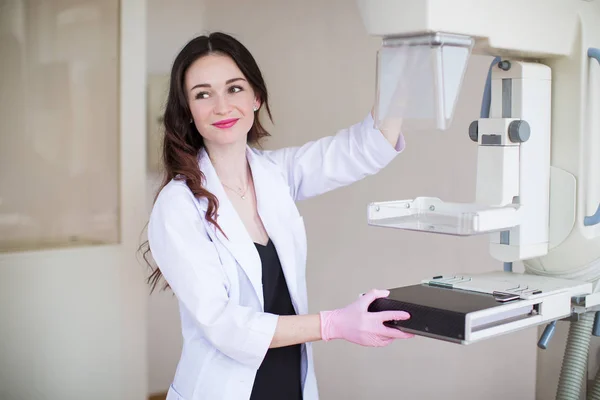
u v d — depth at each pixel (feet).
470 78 8.14
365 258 9.27
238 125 5.32
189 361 5.23
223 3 10.89
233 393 5.02
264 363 5.32
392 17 4.22
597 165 5.06
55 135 7.63
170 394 5.35
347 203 9.42
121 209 7.83
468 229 4.30
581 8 4.97
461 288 4.80
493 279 5.09
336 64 9.23
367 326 4.50
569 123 4.99
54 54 7.59
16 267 7.34
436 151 8.48
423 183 8.66
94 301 7.70
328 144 5.93
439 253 8.59
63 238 7.72
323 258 9.71
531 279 5.08
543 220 5.04
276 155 6.10
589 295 4.92
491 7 4.34
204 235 5.09
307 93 9.67
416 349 8.88
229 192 5.56
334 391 9.61
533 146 4.91
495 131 4.81
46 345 7.50
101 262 7.72
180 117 5.46
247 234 5.23
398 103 4.44
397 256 8.94
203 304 4.81
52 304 7.50
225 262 5.13
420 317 4.30
